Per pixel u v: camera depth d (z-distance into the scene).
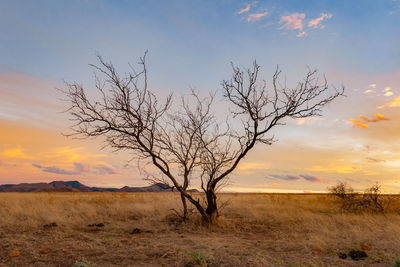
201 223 11.09
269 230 10.41
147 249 6.90
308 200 24.41
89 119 10.33
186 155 12.02
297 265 5.48
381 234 8.66
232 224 11.18
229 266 5.37
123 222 11.64
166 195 28.16
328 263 5.73
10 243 7.49
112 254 6.47
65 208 15.55
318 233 9.10
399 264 5.19
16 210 12.98
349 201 16.30
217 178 11.17
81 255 6.43
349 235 8.73
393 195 15.52
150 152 10.95
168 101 11.23
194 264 5.49
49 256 6.35
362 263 5.73
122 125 10.72
